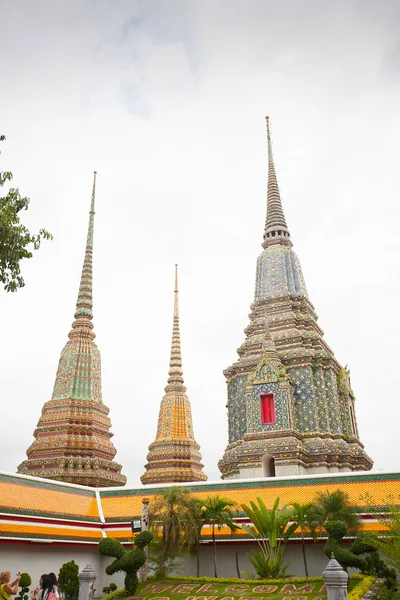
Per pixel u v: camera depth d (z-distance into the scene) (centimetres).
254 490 3491
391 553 2391
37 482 3369
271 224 5844
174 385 5981
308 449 4222
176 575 3147
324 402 4453
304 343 4822
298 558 3120
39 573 2930
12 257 2192
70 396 4956
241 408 4747
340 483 3372
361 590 2270
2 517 2850
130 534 3359
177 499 2977
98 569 3347
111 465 4703
